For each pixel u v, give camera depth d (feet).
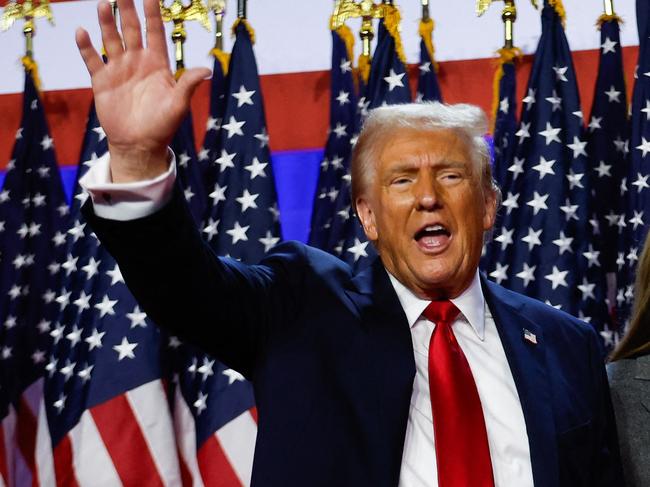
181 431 9.36
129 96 3.99
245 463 8.96
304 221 10.09
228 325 4.49
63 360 9.27
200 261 4.28
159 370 9.27
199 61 10.44
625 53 9.98
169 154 4.15
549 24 9.56
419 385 4.72
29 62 10.06
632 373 5.95
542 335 5.16
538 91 9.43
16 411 9.55
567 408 4.88
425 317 4.98
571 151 9.27
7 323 9.61
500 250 9.18
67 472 9.04
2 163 10.61
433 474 4.49
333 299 4.80
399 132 5.04
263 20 10.45
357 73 9.87
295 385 4.53
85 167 9.67
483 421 4.60
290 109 10.28
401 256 4.98
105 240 4.16
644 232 8.75
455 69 10.06
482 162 5.16
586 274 9.01
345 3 9.70
